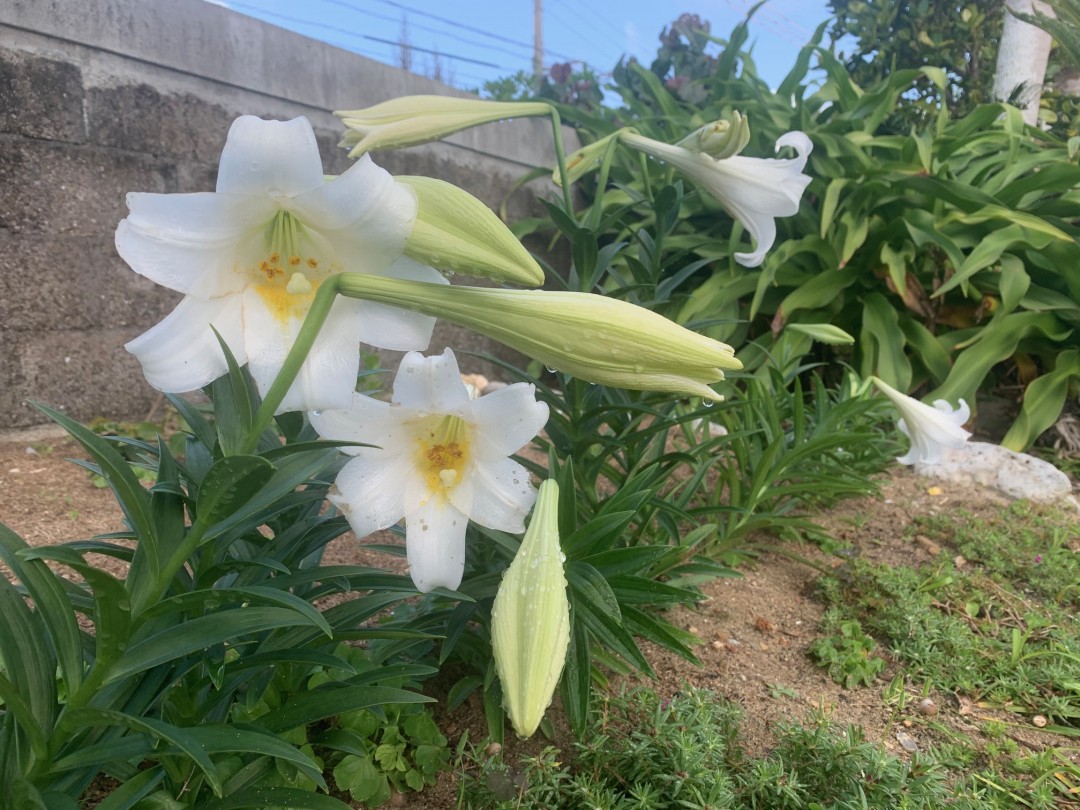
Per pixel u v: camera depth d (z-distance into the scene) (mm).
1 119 936
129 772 432
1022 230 1287
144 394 1116
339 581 459
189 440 432
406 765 532
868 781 509
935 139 1490
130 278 1083
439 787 539
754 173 679
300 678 494
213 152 1161
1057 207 1399
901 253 1418
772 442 823
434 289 359
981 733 625
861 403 899
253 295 371
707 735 524
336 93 1324
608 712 574
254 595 348
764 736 597
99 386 1064
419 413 432
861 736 529
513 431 433
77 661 363
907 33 1902
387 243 358
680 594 499
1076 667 683
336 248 371
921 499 1084
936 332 1524
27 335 988
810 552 925
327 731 490
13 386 982
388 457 450
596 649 631
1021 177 1537
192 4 1107
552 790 493
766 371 1348
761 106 1625
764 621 767
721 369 363
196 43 1115
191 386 353
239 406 348
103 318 1060
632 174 1697
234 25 1162
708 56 2102
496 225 380
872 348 1407
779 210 690
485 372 1604
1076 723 644
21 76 948
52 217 994
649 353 357
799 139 683
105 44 1017
